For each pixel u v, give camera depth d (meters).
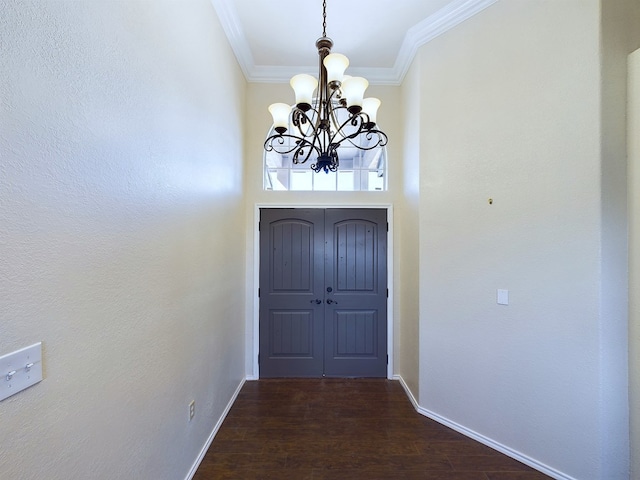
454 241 2.30
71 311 0.93
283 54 2.88
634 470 1.62
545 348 1.86
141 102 1.28
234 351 2.72
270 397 2.78
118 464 1.14
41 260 0.83
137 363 1.26
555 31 1.82
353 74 3.12
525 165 1.94
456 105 2.30
